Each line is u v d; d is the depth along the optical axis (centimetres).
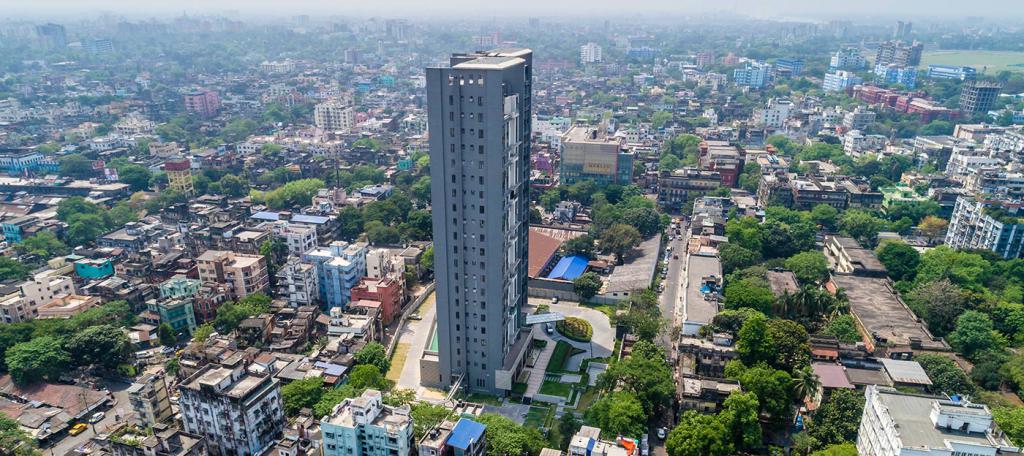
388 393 19550
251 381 17400
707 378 18900
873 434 15788
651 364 19162
